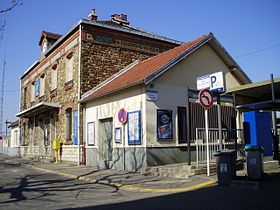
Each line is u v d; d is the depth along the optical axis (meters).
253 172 8.87
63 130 19.86
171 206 6.53
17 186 10.45
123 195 8.41
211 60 15.44
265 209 5.84
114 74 18.72
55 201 7.79
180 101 13.45
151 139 12.21
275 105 13.10
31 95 28.38
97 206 6.94
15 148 33.78
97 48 18.72
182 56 13.52
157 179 10.53
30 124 28.23
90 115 16.77
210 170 10.90
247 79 16.64
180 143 13.14
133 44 20.38
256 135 13.43
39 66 26.19
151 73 12.38
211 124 13.94
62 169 15.51
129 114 13.20
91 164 16.28
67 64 20.19
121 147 13.69
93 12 22.20
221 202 6.64
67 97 19.48
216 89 10.80
